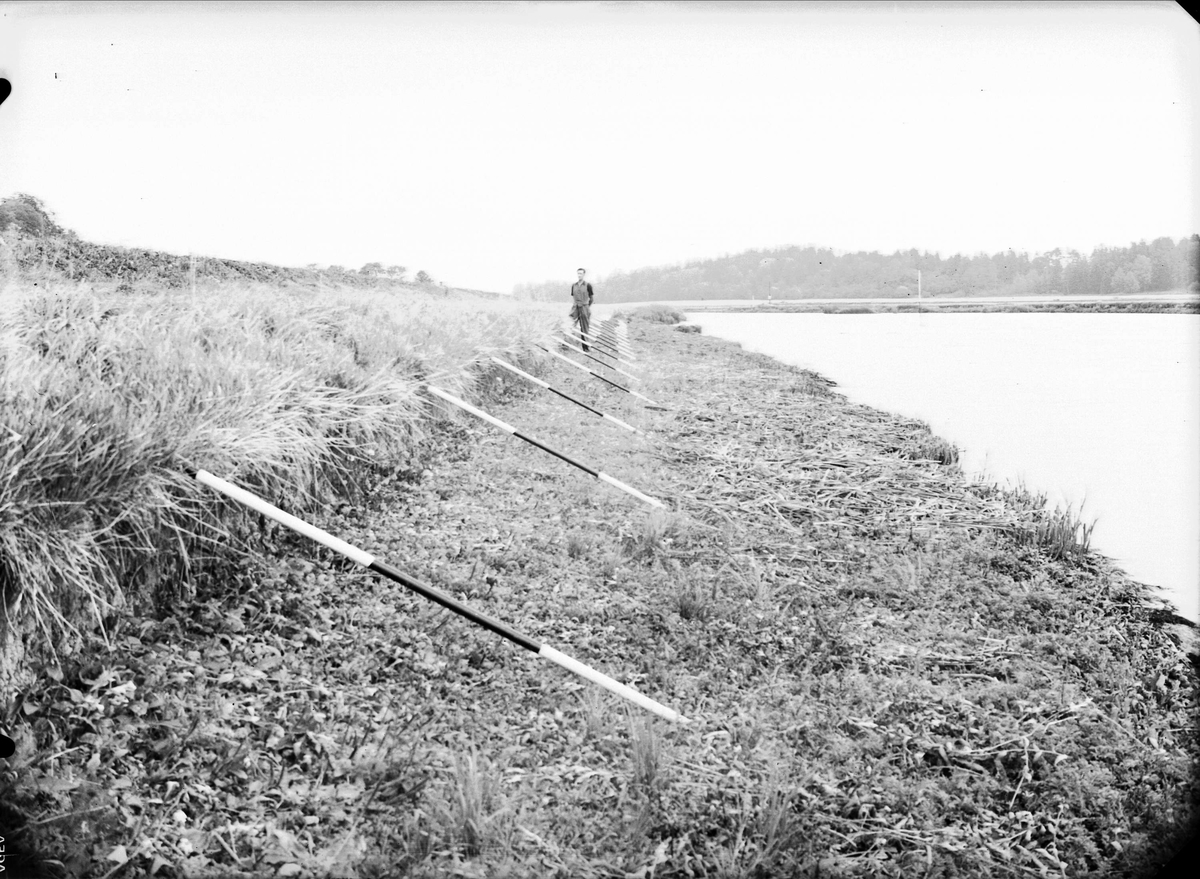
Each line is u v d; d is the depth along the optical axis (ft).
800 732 14.55
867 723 14.80
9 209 40.19
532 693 15.10
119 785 11.28
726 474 30.30
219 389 19.19
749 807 12.34
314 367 25.13
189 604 15.74
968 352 83.87
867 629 18.47
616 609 18.47
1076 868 11.82
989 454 36.58
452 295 69.77
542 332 57.41
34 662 12.69
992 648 17.87
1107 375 64.80
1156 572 22.91
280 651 15.10
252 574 17.04
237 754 12.16
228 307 28.58
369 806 11.78
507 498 24.79
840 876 11.41
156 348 19.88
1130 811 13.00
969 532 25.05
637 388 49.67
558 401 41.29
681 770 13.21
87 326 20.02
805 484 29.48
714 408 44.37
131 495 15.07
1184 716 15.71
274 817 11.39
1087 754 14.32
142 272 37.99
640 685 15.69
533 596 18.65
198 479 15.19
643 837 11.71
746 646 17.40
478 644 16.38
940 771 13.78
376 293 48.52
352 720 13.61
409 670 15.33
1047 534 24.49
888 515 26.45
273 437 19.21
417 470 25.66
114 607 14.33
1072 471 33.88
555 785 12.78
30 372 15.76
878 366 70.54
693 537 23.24
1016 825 12.67
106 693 12.76
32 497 13.50
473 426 32.14
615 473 28.66
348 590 17.75
